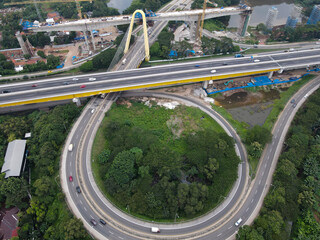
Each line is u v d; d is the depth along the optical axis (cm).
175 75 17350
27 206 11400
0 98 15125
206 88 18825
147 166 11931
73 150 13500
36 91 15612
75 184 11938
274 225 10244
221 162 12538
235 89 19162
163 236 10319
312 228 10969
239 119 16650
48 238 10081
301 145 13700
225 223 10838
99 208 11131
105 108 16412
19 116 16650
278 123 16000
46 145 12962
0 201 11631
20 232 10131
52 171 12319
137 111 16688
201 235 10400
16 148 13275
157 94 18225
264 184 12412
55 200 11325
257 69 18150
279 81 19588
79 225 9925
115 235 10325
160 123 15738
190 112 16488
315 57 19750
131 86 16162
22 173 12438
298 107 17162
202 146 13275
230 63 18788
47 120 14838
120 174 11494
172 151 13088
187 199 10612
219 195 11369
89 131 14625
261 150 13388
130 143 13250
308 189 11975
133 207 10756
